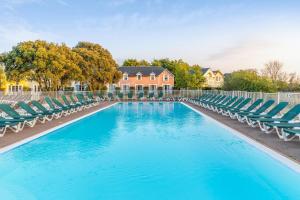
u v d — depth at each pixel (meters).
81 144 10.33
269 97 18.59
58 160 8.15
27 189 5.99
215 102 23.62
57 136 11.92
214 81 76.06
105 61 44.16
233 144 10.16
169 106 29.39
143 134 12.45
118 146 10.01
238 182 6.38
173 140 11.06
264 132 11.93
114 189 5.97
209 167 7.46
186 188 6.05
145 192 5.82
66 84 38.34
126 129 13.87
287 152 8.28
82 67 39.53
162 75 59.69
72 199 5.49
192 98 37.19
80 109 23.72
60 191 5.88
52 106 17.86
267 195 5.68
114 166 7.57
